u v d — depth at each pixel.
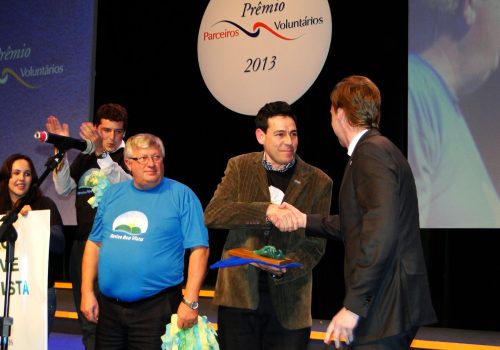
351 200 2.08
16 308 2.96
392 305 1.98
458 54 4.99
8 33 7.27
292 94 5.75
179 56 6.53
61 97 6.96
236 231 2.75
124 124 3.85
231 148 6.20
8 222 2.80
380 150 2.03
